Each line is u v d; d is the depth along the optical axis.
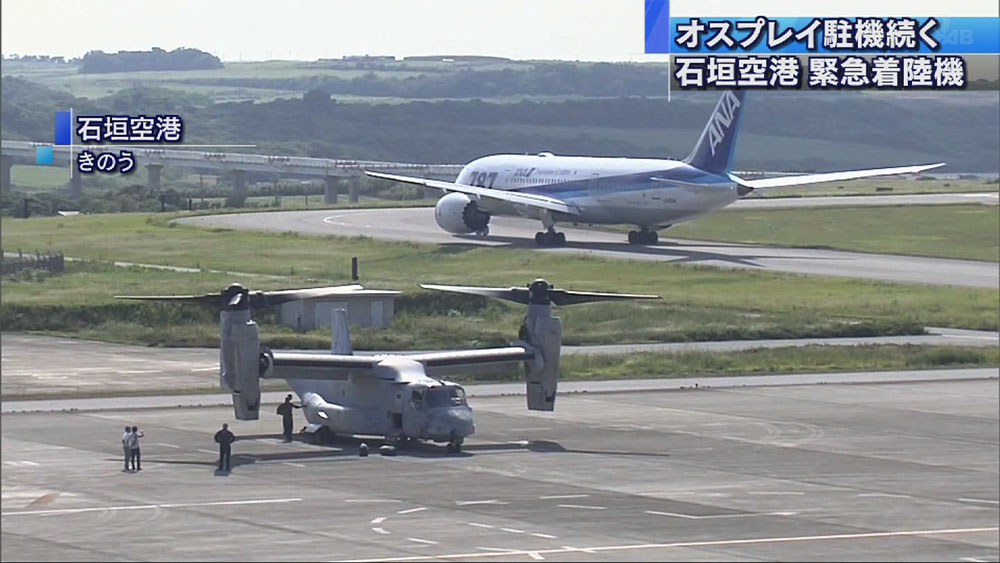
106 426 171.00
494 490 138.50
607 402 193.50
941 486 143.62
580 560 111.75
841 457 158.25
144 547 114.69
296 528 121.81
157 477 142.88
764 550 116.25
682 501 135.00
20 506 129.25
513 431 171.88
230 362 149.75
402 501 133.25
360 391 160.88
